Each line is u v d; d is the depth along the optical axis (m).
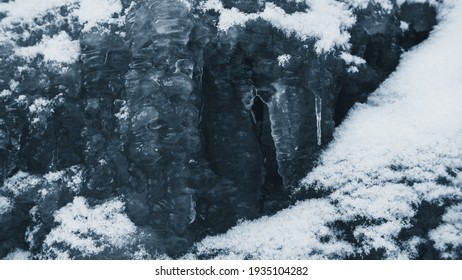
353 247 4.03
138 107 4.18
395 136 4.51
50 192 4.46
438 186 4.05
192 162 4.38
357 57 4.98
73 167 4.59
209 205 4.50
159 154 4.14
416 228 3.96
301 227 4.25
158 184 4.21
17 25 4.68
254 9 4.41
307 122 4.62
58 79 4.48
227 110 4.57
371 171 4.35
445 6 5.48
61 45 4.57
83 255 4.12
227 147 4.57
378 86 5.20
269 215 4.56
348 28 4.98
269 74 4.39
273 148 4.68
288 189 4.60
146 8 4.20
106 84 4.52
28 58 4.56
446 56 5.01
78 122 4.56
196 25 4.28
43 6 4.75
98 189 4.41
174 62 4.13
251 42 4.37
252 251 4.19
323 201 4.39
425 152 4.27
